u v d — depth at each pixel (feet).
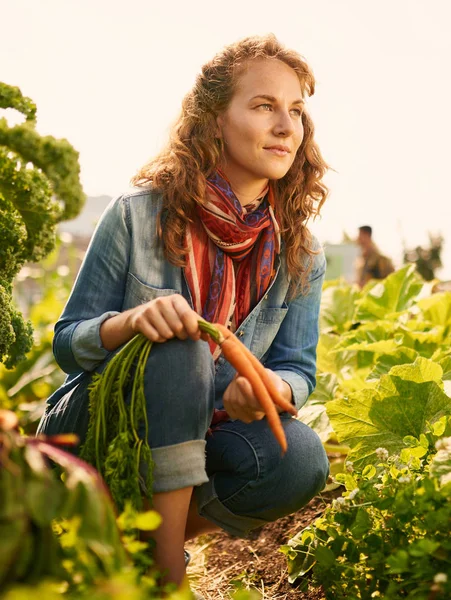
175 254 6.77
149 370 5.74
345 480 6.69
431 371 7.96
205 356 5.87
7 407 15.87
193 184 6.73
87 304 6.71
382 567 5.65
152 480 5.54
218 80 6.88
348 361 12.41
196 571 8.55
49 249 6.44
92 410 5.90
